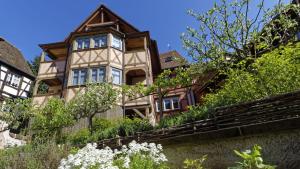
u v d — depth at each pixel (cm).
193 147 570
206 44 803
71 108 1109
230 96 761
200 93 1831
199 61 822
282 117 509
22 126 1423
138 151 463
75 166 416
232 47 766
